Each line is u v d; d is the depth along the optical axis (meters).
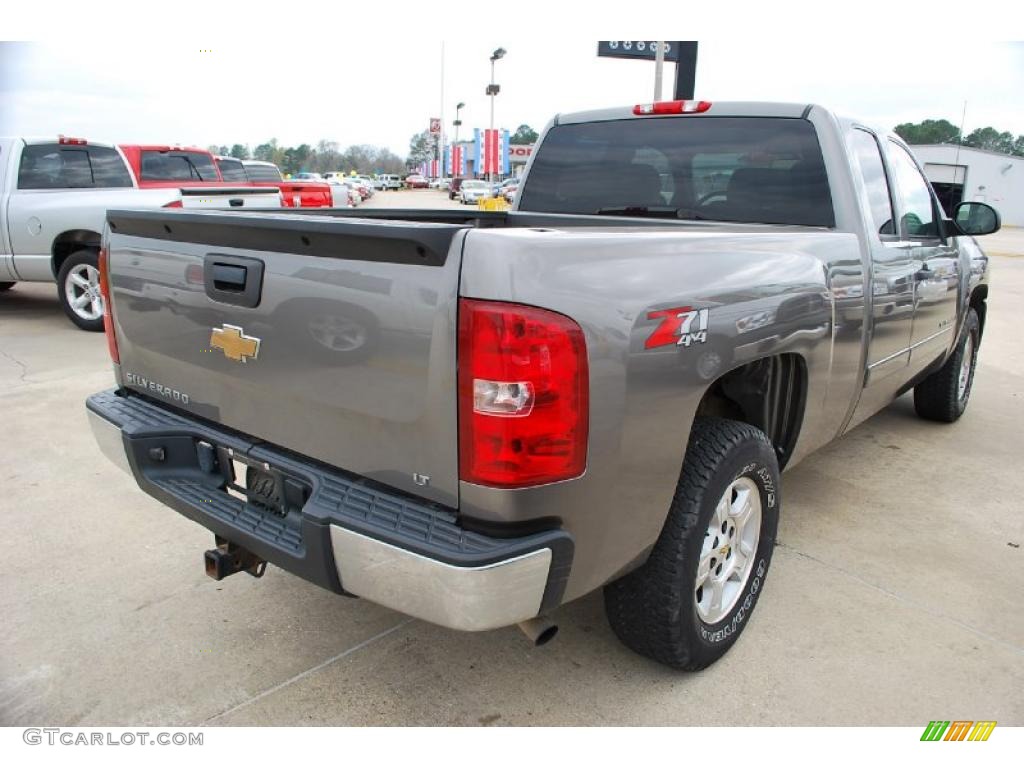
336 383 2.04
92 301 8.06
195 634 2.84
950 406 5.41
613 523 2.05
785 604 3.10
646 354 2.00
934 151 48.97
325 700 2.49
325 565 2.02
